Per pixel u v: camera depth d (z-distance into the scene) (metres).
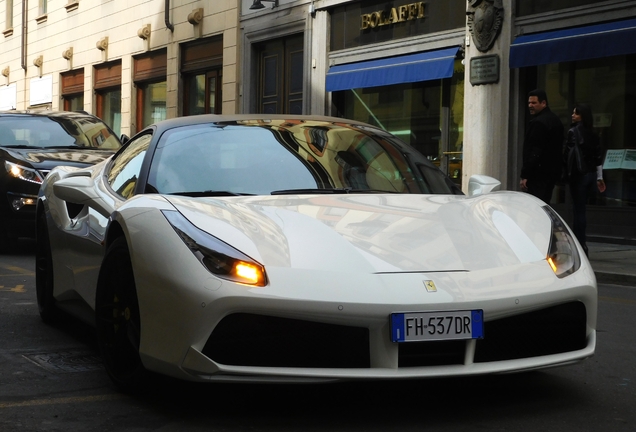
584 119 9.01
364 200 3.74
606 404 3.46
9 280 7.22
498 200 3.84
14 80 30.75
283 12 17.36
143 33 22.17
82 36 25.80
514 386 3.73
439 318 2.99
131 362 3.49
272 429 3.06
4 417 3.21
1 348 4.44
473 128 12.95
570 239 3.52
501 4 12.44
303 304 2.95
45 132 10.12
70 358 4.21
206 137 4.19
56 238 4.75
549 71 12.15
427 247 3.25
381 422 3.16
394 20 14.74
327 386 3.65
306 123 4.52
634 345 4.77
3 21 31.59
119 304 3.52
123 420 3.17
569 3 11.54
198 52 20.42
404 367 3.03
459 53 13.37
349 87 15.45
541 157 8.72
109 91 24.86
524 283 3.16
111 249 3.55
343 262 3.11
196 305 2.99
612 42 10.77
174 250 3.11
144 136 4.41
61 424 3.12
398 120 14.87
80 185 4.52
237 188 3.85
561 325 3.28
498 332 3.13
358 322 2.97
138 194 3.76
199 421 3.15
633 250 10.37
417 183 4.18
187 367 3.03
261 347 3.02
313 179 3.98
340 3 15.81
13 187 9.20
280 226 3.31
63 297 4.62
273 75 18.16
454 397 3.52
